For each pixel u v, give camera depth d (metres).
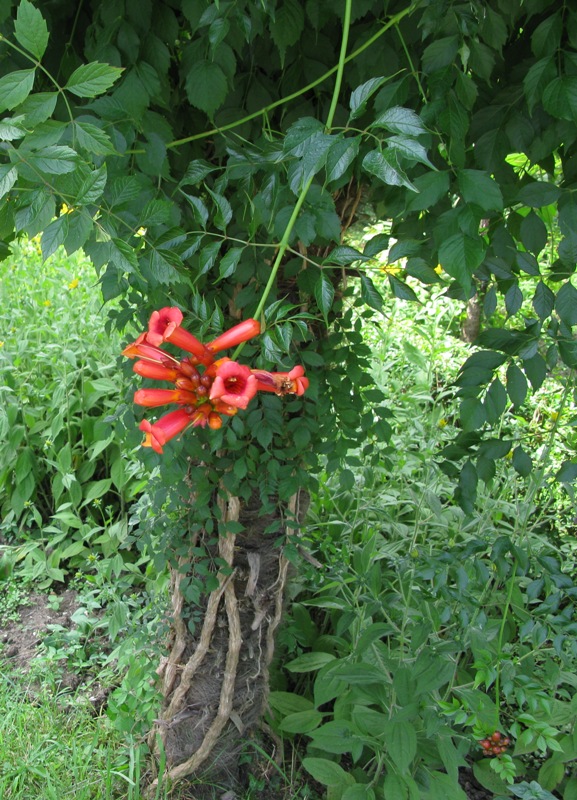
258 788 2.64
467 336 5.38
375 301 1.48
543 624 2.48
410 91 1.76
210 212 2.00
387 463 2.56
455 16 1.48
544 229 1.80
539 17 1.82
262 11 1.51
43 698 2.94
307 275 1.96
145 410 2.25
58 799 2.48
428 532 3.48
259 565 2.45
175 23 1.67
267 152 1.57
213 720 2.56
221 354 2.04
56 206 1.31
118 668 2.94
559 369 3.38
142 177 1.60
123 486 3.80
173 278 1.41
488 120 1.82
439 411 3.64
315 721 2.65
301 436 2.21
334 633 3.25
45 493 4.27
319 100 1.84
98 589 3.52
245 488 2.28
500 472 3.60
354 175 1.99
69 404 3.89
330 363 2.29
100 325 4.21
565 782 2.77
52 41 1.78
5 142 1.13
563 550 3.48
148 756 2.74
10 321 4.43
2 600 3.64
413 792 2.23
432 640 2.61
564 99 1.47
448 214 1.43
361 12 1.59
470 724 2.21
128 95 1.55
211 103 1.59
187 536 2.42
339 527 3.30
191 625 2.44
